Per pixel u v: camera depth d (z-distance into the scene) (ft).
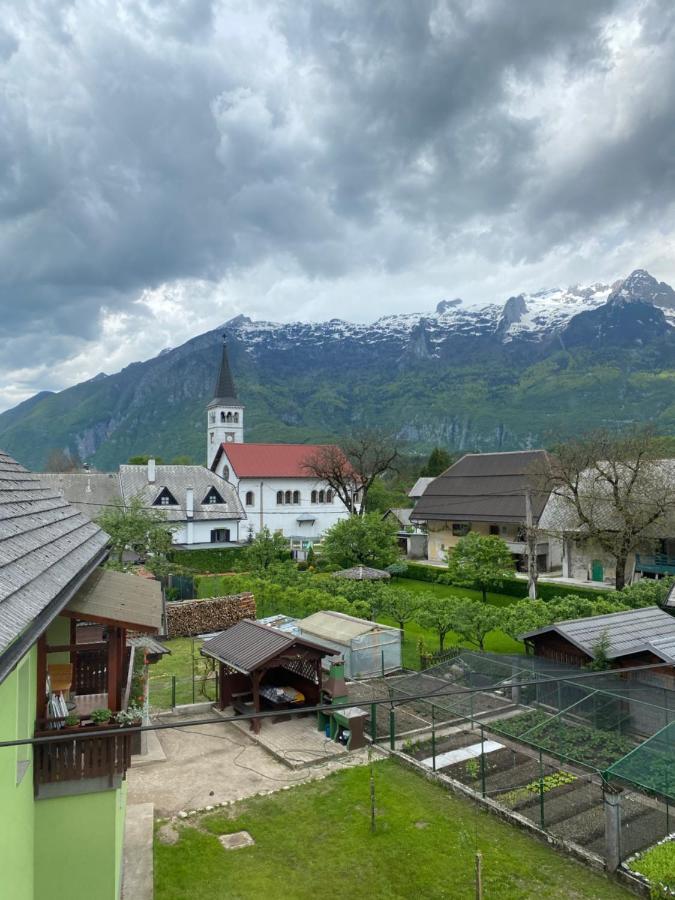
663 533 142.20
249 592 133.08
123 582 50.67
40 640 38.32
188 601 125.90
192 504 217.56
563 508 173.27
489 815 53.88
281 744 69.21
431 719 72.33
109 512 157.69
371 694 81.20
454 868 46.24
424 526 238.07
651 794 48.75
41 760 36.09
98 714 37.60
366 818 53.57
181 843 50.14
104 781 36.91
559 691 68.49
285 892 43.86
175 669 99.66
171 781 61.41
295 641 72.23
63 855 36.55
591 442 149.07
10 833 29.60
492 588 156.04
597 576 167.12
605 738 58.03
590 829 50.03
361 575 144.05
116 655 40.45
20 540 34.86
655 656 69.87
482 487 204.03
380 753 66.80
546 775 59.06
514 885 44.27
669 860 44.32
